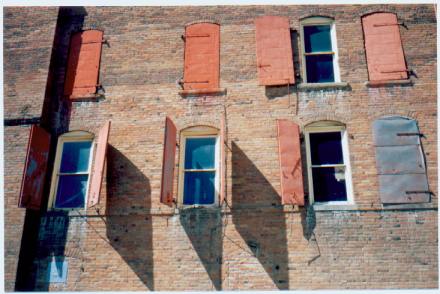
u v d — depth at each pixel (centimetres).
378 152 807
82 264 775
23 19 1005
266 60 909
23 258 773
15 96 911
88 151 893
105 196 822
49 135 878
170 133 785
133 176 838
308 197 788
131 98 916
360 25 942
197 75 923
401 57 894
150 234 785
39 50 961
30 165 792
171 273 755
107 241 787
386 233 752
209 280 745
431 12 941
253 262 750
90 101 923
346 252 744
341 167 821
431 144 811
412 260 732
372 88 872
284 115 862
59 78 955
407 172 786
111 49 977
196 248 768
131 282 757
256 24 948
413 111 841
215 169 839
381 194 775
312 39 962
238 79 910
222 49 948
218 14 989
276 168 817
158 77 932
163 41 973
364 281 724
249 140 848
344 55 912
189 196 827
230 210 787
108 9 1022
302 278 734
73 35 1002
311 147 847
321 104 866
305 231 762
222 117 831
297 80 898
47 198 834
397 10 948
